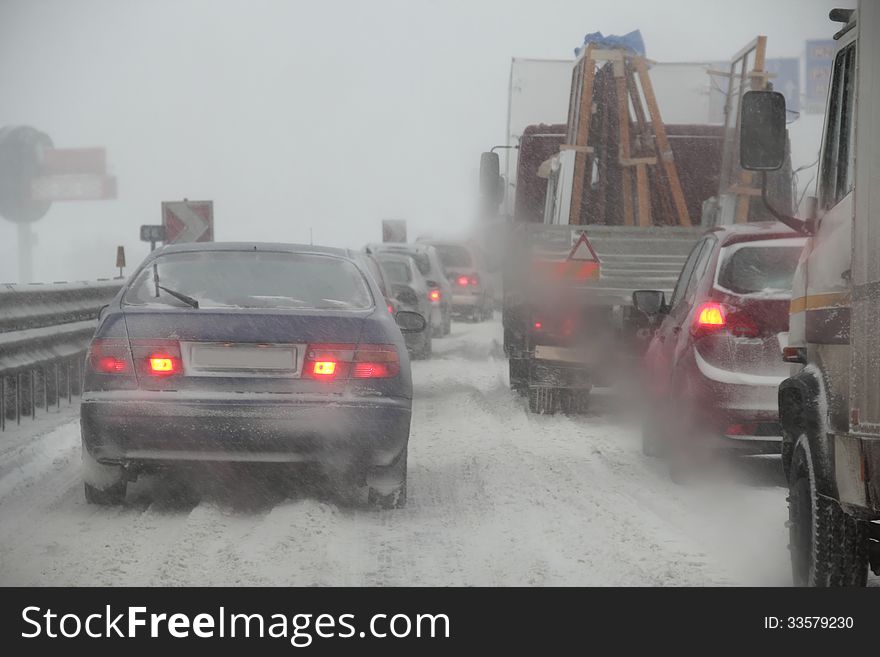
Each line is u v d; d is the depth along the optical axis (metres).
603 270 48.47
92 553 25.22
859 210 18.64
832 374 20.11
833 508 20.28
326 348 28.31
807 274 22.06
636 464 37.22
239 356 28.16
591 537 27.08
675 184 55.50
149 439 27.80
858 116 18.66
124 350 28.20
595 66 55.28
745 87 53.69
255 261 30.78
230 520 28.31
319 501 29.80
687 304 35.34
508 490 32.59
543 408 48.78
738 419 32.22
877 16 18.30
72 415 43.81
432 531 27.58
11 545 25.92
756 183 52.81
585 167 55.03
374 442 28.28
